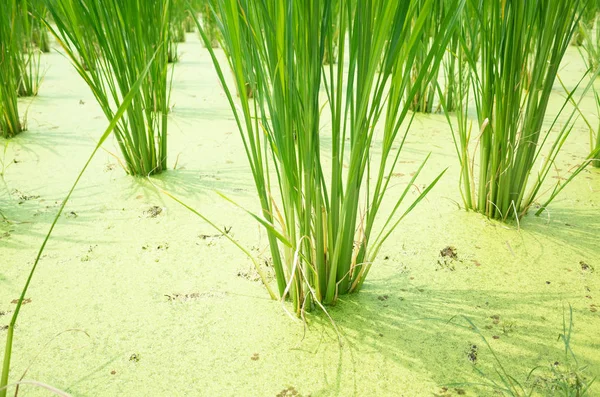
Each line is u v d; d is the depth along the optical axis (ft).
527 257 3.37
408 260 3.36
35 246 3.47
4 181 4.29
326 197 2.78
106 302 3.03
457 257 3.38
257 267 2.94
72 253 3.41
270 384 2.58
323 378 2.61
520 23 3.18
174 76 7.64
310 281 2.93
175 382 2.59
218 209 3.89
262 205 2.78
